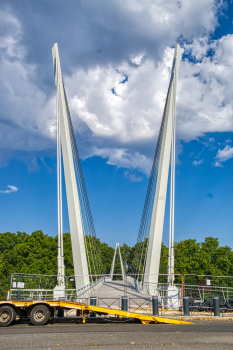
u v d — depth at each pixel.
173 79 25.31
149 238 24.69
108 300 18.48
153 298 14.23
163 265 61.12
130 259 88.31
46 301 12.59
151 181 28.69
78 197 25.45
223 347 8.08
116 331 10.48
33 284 27.84
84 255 24.06
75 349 7.86
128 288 27.58
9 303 12.35
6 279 52.28
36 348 8.01
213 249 49.69
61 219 21.89
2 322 11.91
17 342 8.73
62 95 26.11
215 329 10.84
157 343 8.52
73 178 25.19
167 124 25.36
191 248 49.50
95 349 7.85
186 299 14.66
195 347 8.06
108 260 91.38
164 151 25.03
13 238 62.06
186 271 46.94
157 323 12.59
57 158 23.52
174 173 21.28
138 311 15.36
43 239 56.72
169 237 20.05
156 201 24.69
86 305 12.70
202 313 15.48
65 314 15.76
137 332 10.24
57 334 9.94
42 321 12.20
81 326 11.83
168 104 25.92
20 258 53.41
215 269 46.34
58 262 20.98
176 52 25.84
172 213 20.50
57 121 25.36
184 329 10.85
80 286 22.53
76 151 28.05
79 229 24.19
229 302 17.44
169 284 18.89
